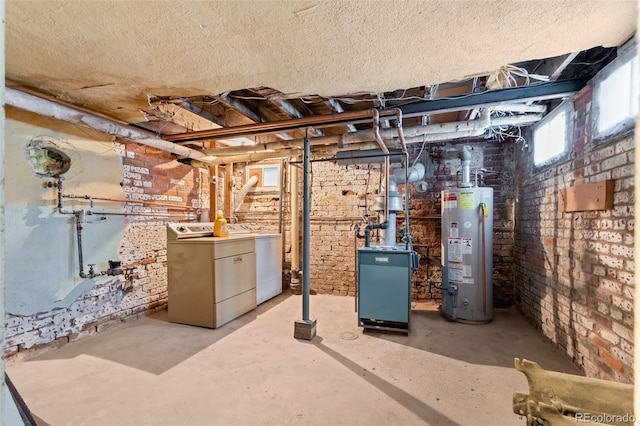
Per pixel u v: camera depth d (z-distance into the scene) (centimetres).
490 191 319
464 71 184
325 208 432
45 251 247
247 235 370
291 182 434
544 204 280
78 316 271
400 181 357
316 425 160
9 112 225
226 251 314
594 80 195
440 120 331
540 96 216
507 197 370
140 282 335
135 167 330
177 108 257
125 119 280
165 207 371
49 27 137
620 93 173
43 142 246
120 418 164
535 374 94
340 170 428
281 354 240
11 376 205
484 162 378
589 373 203
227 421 163
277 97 227
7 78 192
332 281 429
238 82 198
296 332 272
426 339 271
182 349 249
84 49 157
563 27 139
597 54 196
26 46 154
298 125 265
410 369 217
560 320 245
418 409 173
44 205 246
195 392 188
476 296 313
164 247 368
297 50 158
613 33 145
